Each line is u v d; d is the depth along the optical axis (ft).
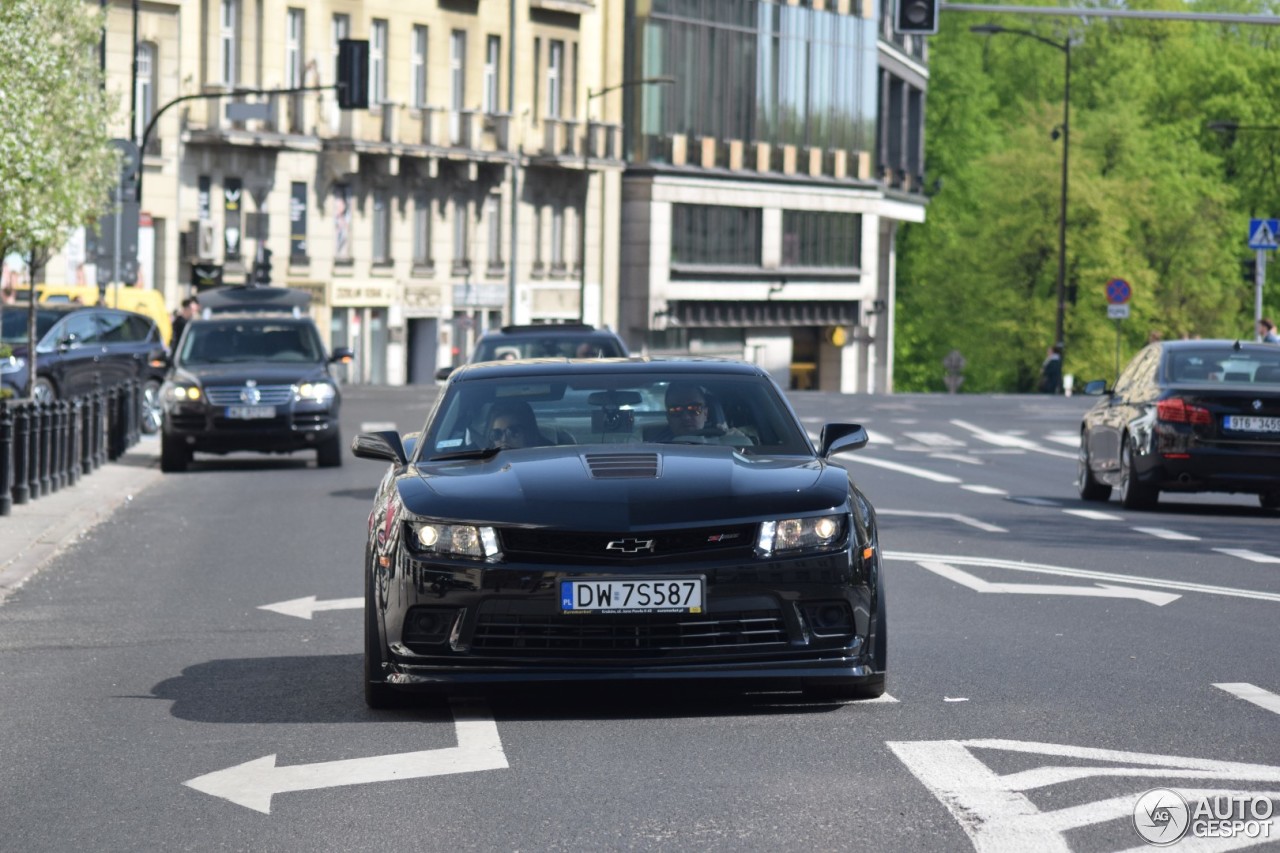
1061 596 78.95
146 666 63.57
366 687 54.29
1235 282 503.61
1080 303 478.18
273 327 172.04
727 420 59.93
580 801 43.11
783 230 478.18
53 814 43.01
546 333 139.74
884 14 514.27
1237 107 527.81
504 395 60.85
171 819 42.37
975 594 79.56
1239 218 514.27
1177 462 119.44
